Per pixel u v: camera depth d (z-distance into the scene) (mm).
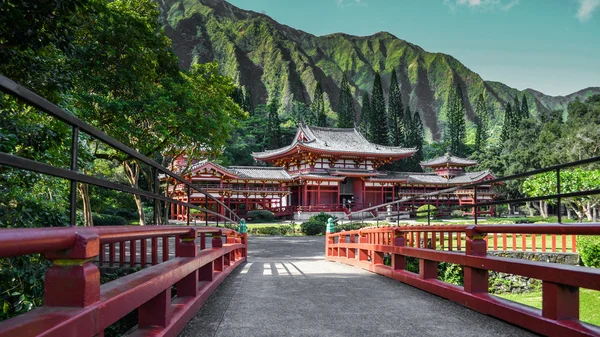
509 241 20094
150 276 3066
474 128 182000
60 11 5301
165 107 17766
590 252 14828
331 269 9906
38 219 5758
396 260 7590
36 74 6602
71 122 1958
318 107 120375
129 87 16688
